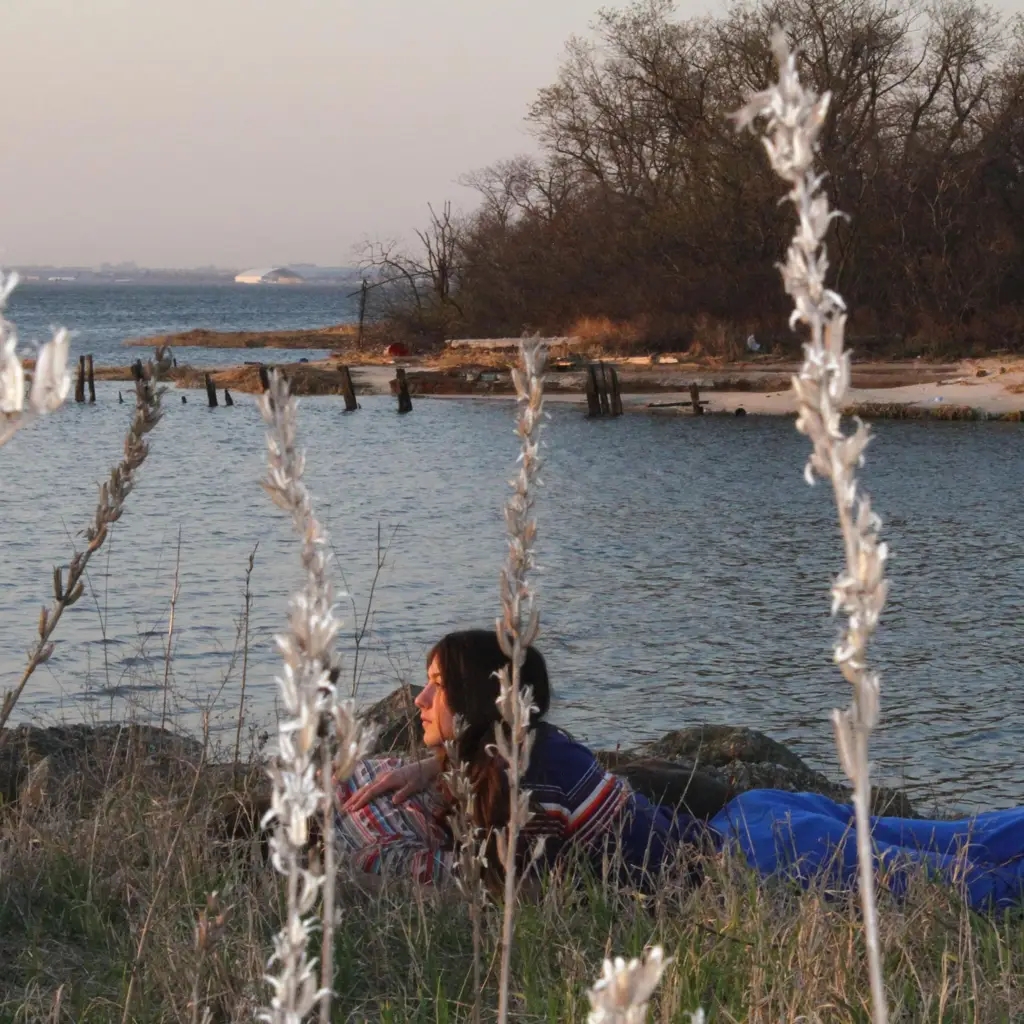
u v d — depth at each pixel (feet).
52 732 21.66
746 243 194.29
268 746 21.35
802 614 53.01
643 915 13.53
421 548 69.41
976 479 93.66
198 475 100.53
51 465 106.83
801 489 92.48
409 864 14.88
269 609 51.52
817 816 16.21
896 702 39.81
